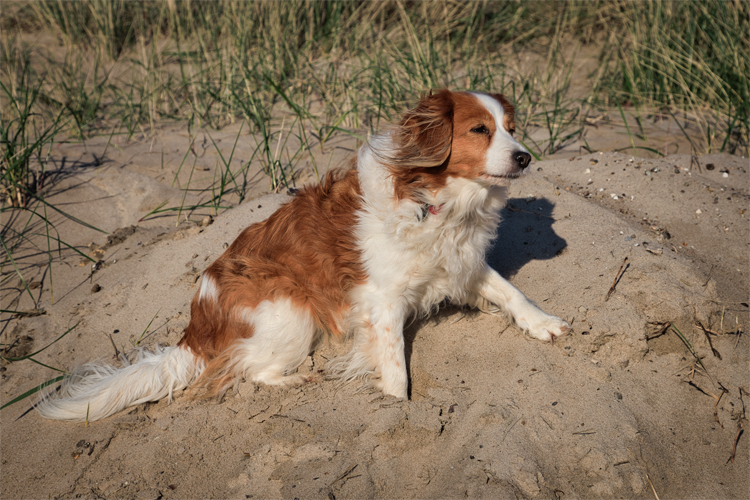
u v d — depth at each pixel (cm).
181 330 384
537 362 322
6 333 399
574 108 662
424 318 374
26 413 338
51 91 735
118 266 446
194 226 470
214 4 925
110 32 914
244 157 578
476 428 286
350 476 269
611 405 293
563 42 839
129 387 328
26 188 512
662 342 326
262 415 313
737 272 378
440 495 256
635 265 362
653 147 560
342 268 328
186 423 314
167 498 273
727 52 643
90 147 611
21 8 1028
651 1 727
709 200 430
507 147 300
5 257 464
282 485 271
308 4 839
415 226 316
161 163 571
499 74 725
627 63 714
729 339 328
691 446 279
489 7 859
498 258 407
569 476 262
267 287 331
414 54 706
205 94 714
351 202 329
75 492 282
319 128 618
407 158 309
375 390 321
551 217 425
